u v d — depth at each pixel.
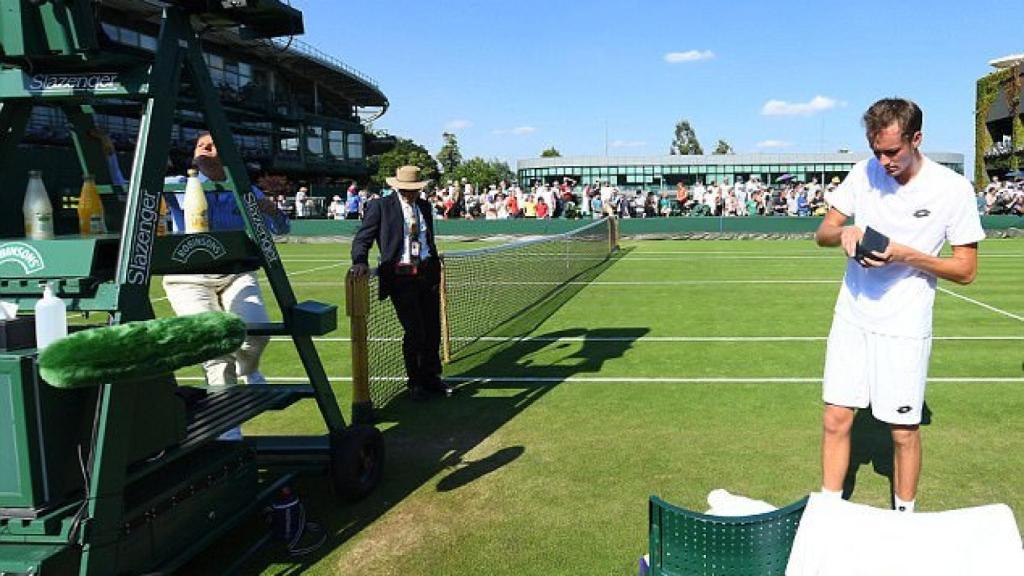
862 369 3.64
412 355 6.49
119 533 2.82
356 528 4.09
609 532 3.99
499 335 9.58
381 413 6.23
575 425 5.82
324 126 60.00
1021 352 8.13
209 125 3.70
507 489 4.58
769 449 5.20
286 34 4.13
